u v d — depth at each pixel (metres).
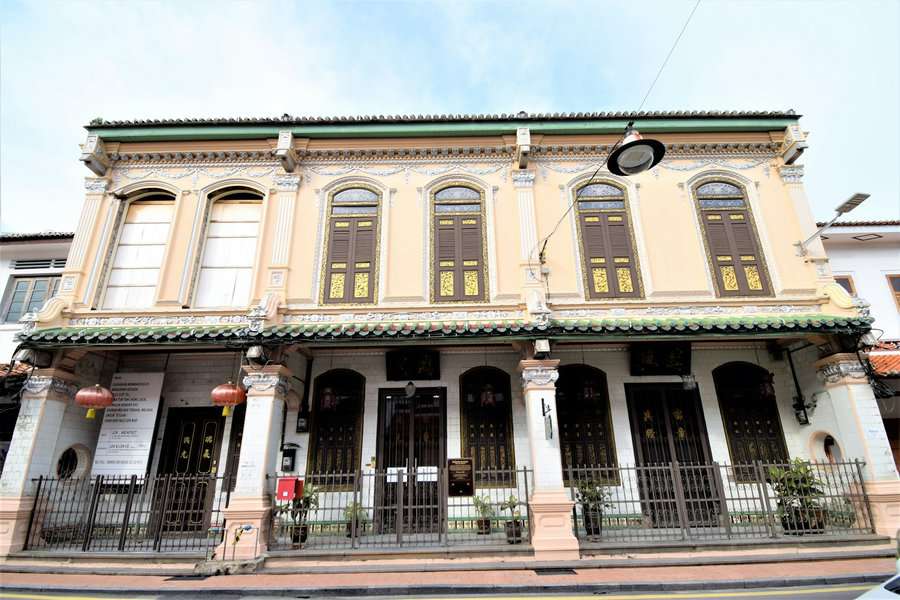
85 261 10.05
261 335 8.49
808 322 8.51
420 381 10.28
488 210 10.55
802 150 10.54
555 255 10.16
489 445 9.88
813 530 8.37
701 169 10.83
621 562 7.39
